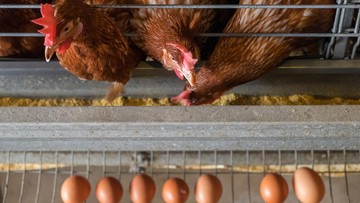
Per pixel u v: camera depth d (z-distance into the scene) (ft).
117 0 3.41
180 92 3.71
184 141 3.30
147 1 3.29
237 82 3.46
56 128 2.93
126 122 2.87
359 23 3.20
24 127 2.92
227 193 5.49
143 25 3.28
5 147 3.52
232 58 3.32
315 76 3.63
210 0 3.32
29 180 5.55
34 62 3.54
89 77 3.33
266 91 3.69
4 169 4.09
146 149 3.57
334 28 3.32
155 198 5.09
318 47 3.67
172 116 2.89
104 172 3.83
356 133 3.01
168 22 3.15
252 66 3.35
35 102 3.68
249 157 3.79
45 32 2.64
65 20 2.77
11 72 3.58
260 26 3.31
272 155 3.77
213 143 3.36
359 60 3.46
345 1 3.08
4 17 3.48
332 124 2.87
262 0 3.26
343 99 3.64
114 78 3.39
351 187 5.43
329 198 5.44
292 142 3.34
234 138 3.16
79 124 2.88
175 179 3.41
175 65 3.00
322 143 3.37
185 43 3.02
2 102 3.67
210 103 3.63
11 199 5.50
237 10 3.40
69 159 3.85
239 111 2.90
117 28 3.21
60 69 3.54
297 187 3.22
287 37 3.32
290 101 3.64
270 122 2.86
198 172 4.29
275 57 3.36
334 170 3.89
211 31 3.47
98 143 3.38
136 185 3.34
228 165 3.82
